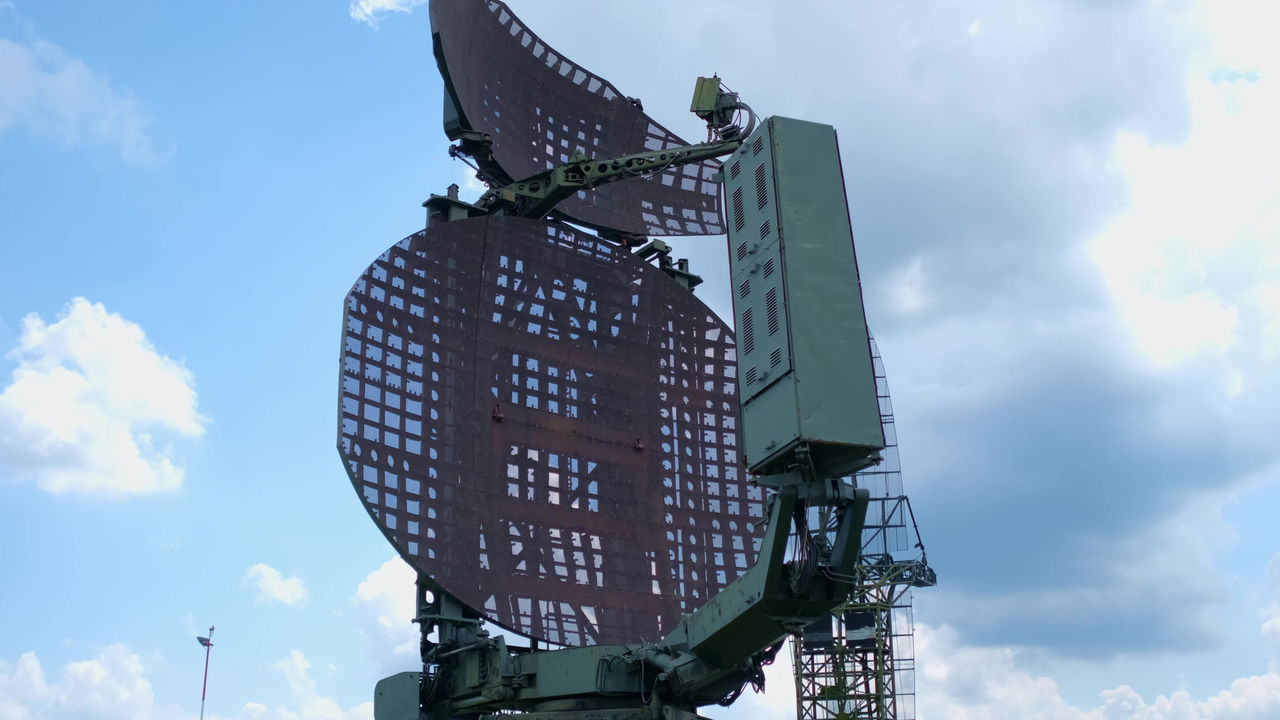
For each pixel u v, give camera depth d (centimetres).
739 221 3712
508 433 5253
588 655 4341
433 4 5216
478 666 4550
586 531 5303
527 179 5706
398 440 4806
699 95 5119
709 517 5694
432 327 5141
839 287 3494
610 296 5862
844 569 3416
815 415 3325
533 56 6191
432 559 4712
